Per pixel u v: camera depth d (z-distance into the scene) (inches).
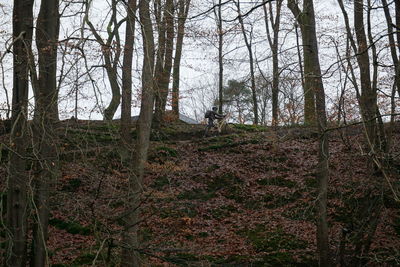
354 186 658.8
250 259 595.2
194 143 920.9
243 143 916.0
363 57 585.6
